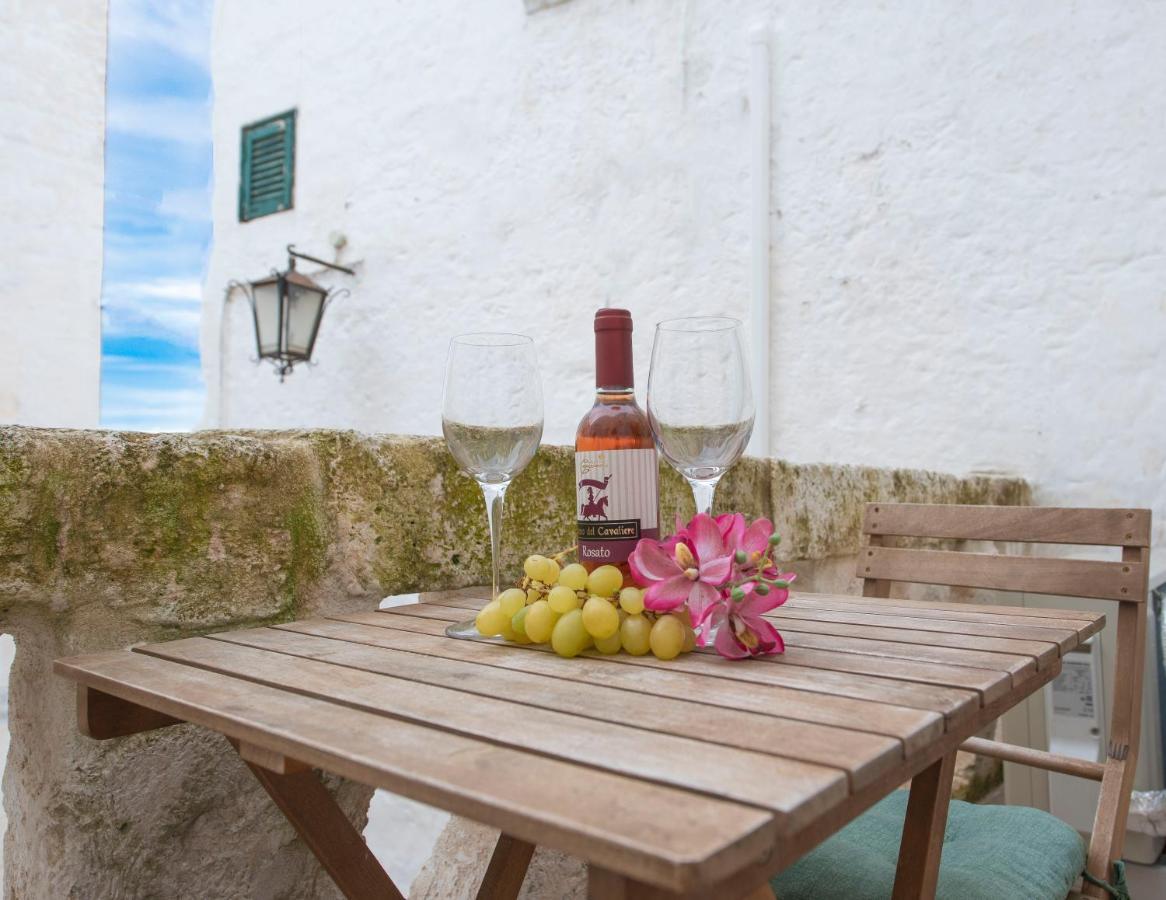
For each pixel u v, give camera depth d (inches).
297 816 31.0
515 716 22.2
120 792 36.3
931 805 31.7
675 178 152.8
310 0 210.1
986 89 121.7
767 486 70.9
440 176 185.6
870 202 131.0
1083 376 112.2
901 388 126.4
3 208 169.8
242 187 218.7
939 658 29.8
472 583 47.7
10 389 169.6
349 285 198.1
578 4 167.8
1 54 170.4
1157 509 106.3
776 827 15.1
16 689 38.1
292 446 41.1
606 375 35.9
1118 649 49.3
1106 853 45.3
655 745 19.5
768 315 139.2
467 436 35.4
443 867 59.7
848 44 134.6
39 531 32.7
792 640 33.7
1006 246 118.8
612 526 34.6
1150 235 108.0
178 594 36.6
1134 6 110.5
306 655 31.2
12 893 38.5
